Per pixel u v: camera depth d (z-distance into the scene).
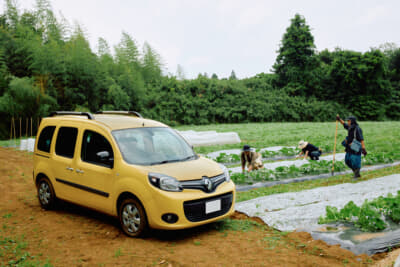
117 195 4.79
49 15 28.33
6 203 6.77
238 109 43.66
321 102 49.66
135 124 5.63
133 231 4.65
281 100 47.56
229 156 11.34
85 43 27.95
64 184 5.76
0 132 21.39
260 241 4.39
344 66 50.19
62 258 4.05
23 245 4.45
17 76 24.67
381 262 3.60
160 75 43.25
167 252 4.12
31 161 12.09
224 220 5.34
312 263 3.66
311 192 6.55
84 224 5.41
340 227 4.55
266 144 16.58
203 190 4.58
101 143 5.25
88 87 27.31
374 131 23.12
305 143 10.92
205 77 48.47
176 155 5.35
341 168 9.30
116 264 3.82
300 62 51.91
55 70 24.47
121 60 35.47
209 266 3.68
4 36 24.97
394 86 56.97
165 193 4.33
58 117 6.43
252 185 8.02
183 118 40.06
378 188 6.56
